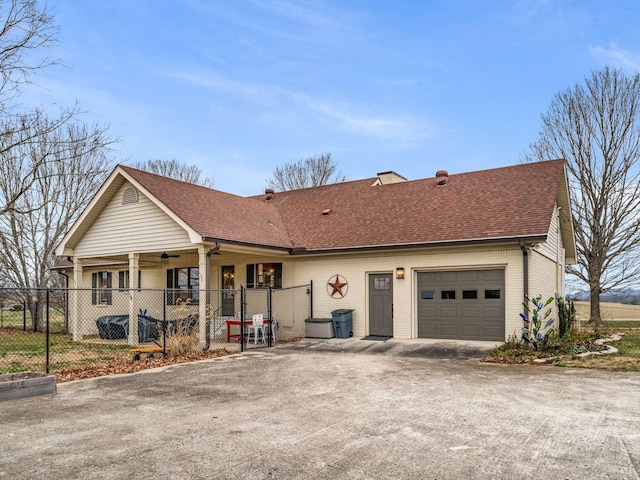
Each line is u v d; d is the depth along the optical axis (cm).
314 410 738
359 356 1320
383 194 2012
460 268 1525
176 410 750
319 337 1680
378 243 1612
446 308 1556
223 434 620
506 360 1174
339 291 1722
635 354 1273
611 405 745
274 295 1844
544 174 1691
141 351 1291
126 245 1666
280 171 4803
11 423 680
